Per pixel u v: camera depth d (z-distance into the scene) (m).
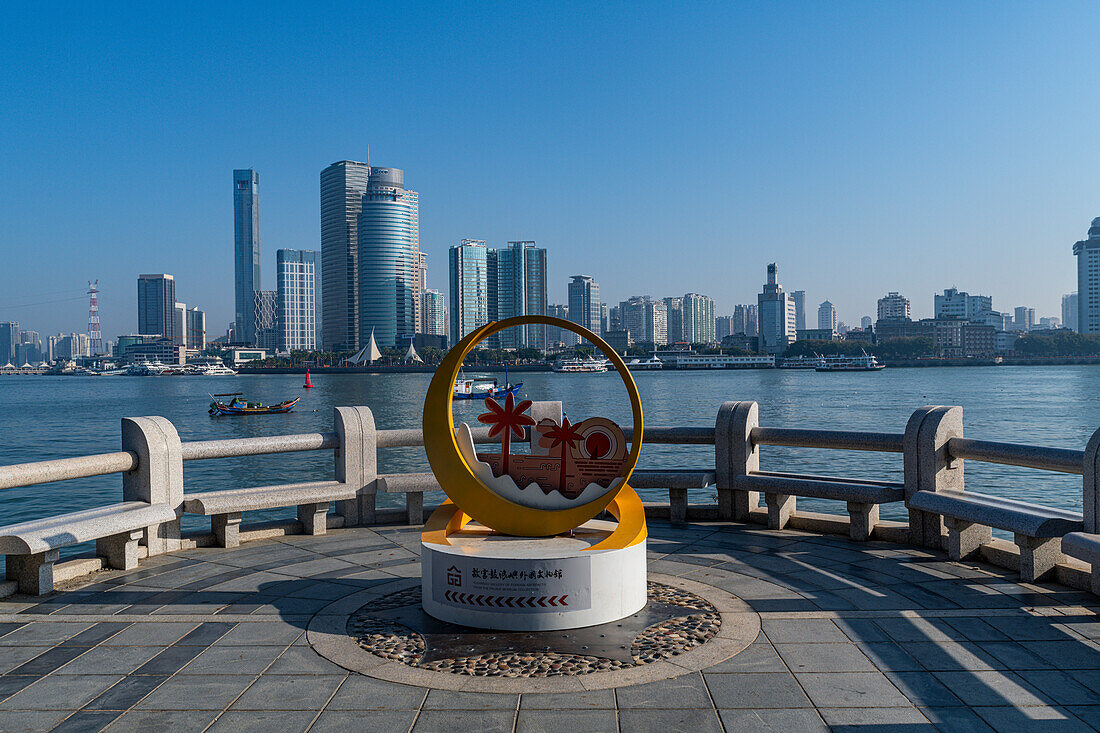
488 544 5.01
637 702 3.59
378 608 5.08
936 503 6.34
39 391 123.94
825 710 3.50
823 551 6.64
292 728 3.34
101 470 6.09
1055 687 3.74
